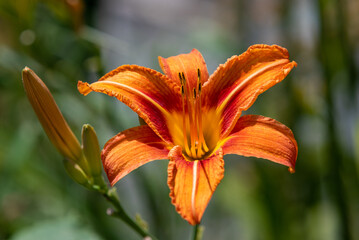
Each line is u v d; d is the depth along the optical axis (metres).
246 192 0.71
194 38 0.69
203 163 0.49
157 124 0.52
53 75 0.64
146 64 0.77
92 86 0.51
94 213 0.66
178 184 0.48
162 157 0.50
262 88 0.51
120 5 0.98
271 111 0.68
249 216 0.69
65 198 0.67
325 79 0.61
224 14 0.88
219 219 0.78
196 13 0.97
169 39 0.85
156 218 0.65
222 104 0.53
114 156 0.50
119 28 0.95
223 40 0.69
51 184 0.67
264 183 0.66
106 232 0.66
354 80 0.62
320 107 0.65
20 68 0.64
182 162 0.49
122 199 0.71
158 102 0.52
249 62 0.52
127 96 0.52
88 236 0.59
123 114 0.64
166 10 0.99
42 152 0.69
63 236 0.59
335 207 0.62
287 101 0.66
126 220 0.53
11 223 0.68
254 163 0.67
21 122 0.68
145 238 0.52
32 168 0.67
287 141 0.49
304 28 0.71
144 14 0.98
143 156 0.50
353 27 0.67
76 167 0.52
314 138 0.70
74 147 0.52
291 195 0.67
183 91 0.52
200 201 0.47
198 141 0.53
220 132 0.53
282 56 0.52
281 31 0.69
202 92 0.53
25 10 0.62
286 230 0.65
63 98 0.65
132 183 0.78
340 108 0.68
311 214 0.67
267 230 0.66
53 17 0.66
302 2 0.73
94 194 0.68
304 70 0.69
